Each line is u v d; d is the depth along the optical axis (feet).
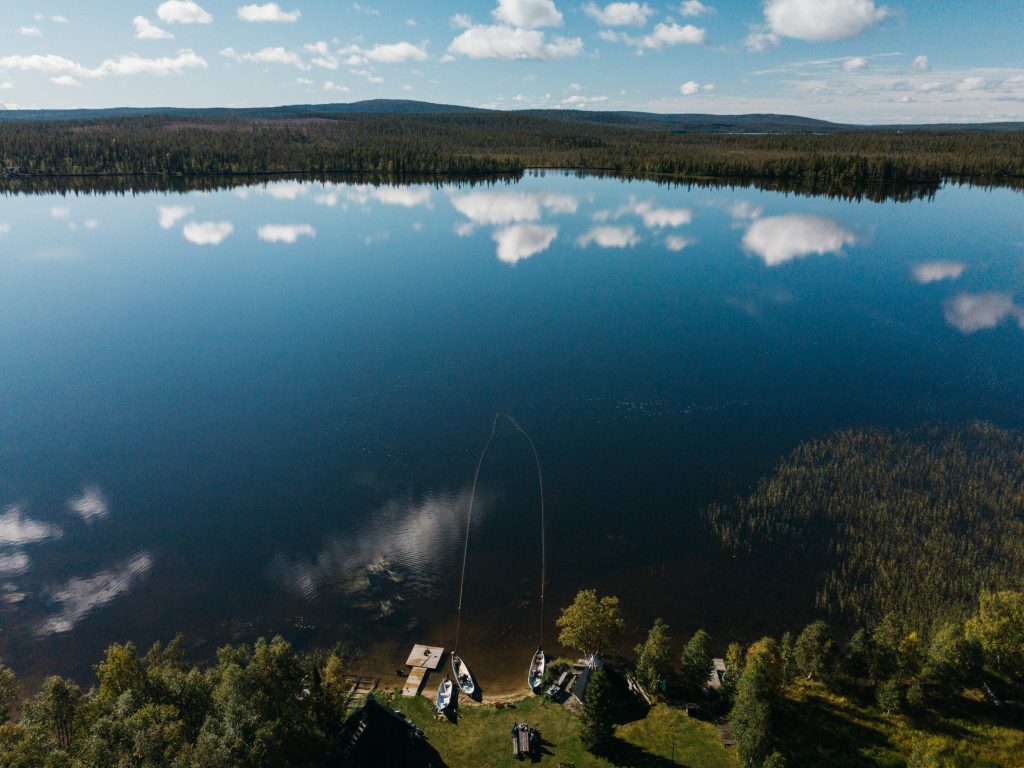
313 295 635.25
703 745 185.98
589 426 385.50
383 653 229.86
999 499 301.84
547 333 539.70
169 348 500.33
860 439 362.94
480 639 235.81
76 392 424.05
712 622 241.76
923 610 240.53
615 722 194.18
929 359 481.87
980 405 406.82
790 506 305.32
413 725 191.83
